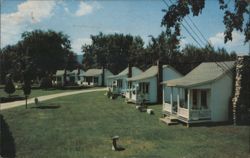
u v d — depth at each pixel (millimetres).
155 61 80125
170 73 46281
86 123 29531
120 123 29328
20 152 19000
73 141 21922
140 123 29250
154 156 17797
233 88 28906
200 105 30641
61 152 18984
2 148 19906
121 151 19125
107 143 21266
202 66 34375
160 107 40719
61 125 28562
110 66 116125
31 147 20250
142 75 49500
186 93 34156
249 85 27453
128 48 116125
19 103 48188
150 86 45719
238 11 9531
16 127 27688
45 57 86938
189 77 32625
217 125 27406
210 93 28297
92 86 93688
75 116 34094
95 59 121812
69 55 109250
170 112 31719
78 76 112000
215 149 19062
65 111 38250
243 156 17375
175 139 22141
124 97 56406
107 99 53031
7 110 40031
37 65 85500
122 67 115562
